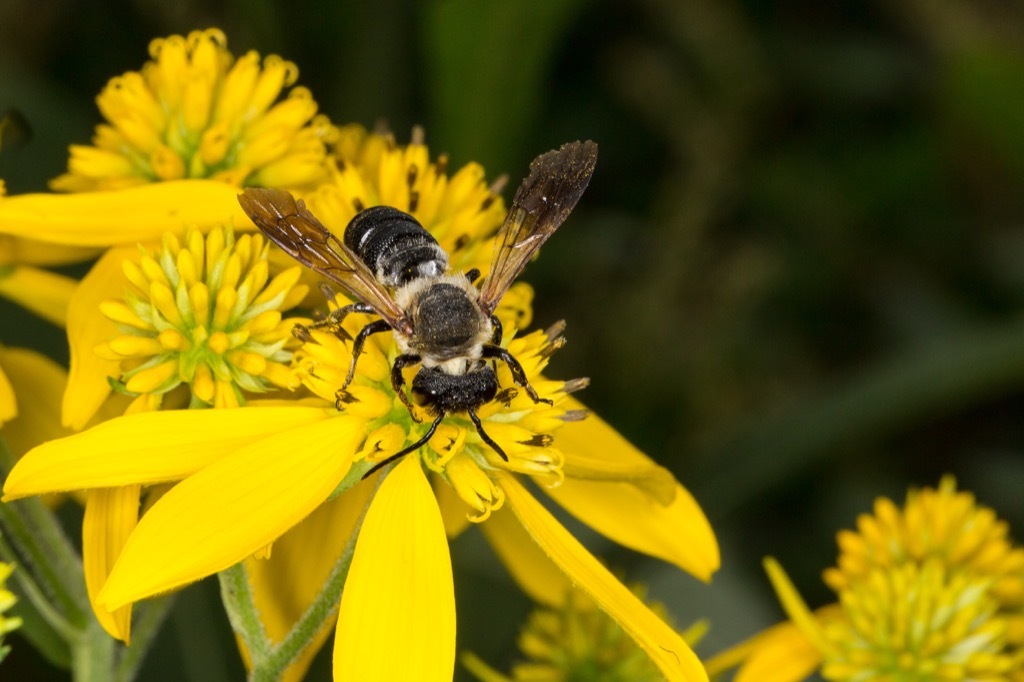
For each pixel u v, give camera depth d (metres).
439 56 0.29
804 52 0.34
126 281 0.22
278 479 0.21
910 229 0.33
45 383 0.23
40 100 0.28
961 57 0.31
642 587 0.24
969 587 0.23
